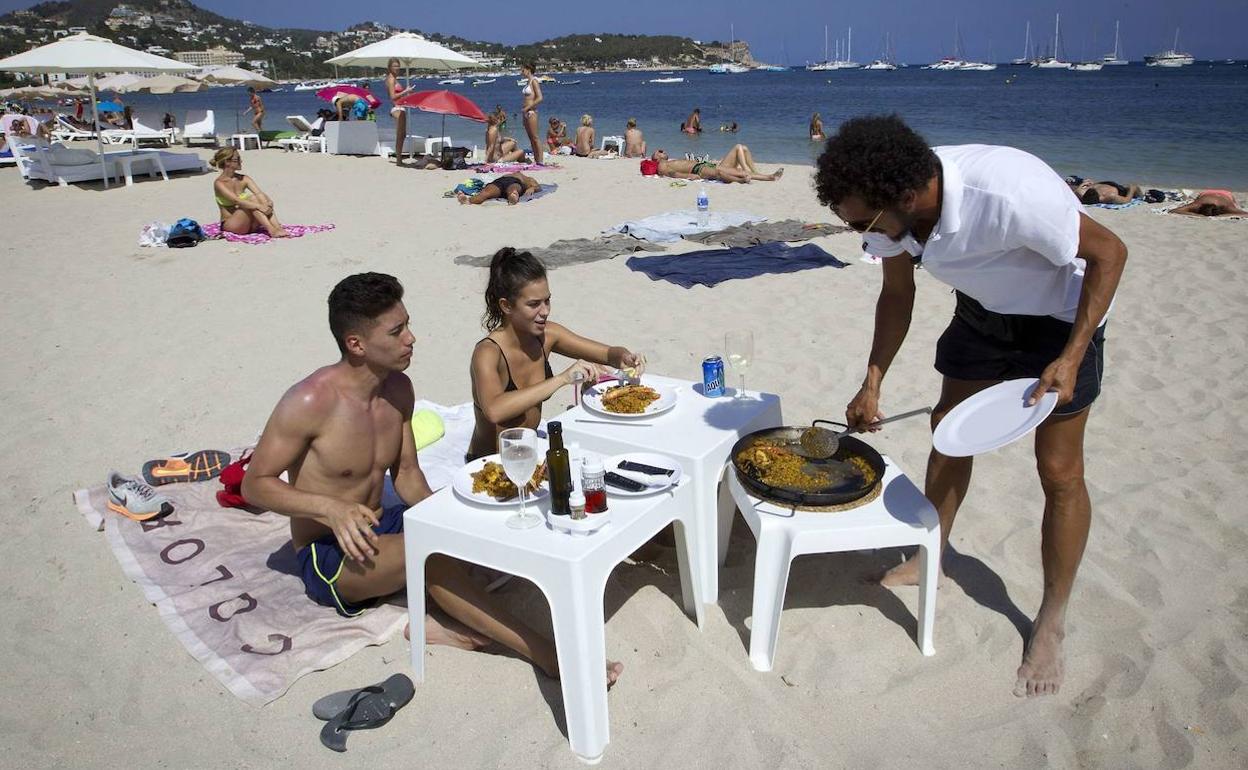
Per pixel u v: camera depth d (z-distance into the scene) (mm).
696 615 3363
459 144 19344
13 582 3766
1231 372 5703
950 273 2887
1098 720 2861
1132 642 3197
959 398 3324
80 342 6949
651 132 28688
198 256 9812
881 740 2811
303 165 18031
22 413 5578
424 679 3148
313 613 3498
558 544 2730
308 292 8211
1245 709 2854
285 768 2770
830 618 3432
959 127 26406
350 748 2842
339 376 3281
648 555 3930
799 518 3029
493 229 11102
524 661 3229
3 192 14984
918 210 2717
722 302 7637
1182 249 9008
